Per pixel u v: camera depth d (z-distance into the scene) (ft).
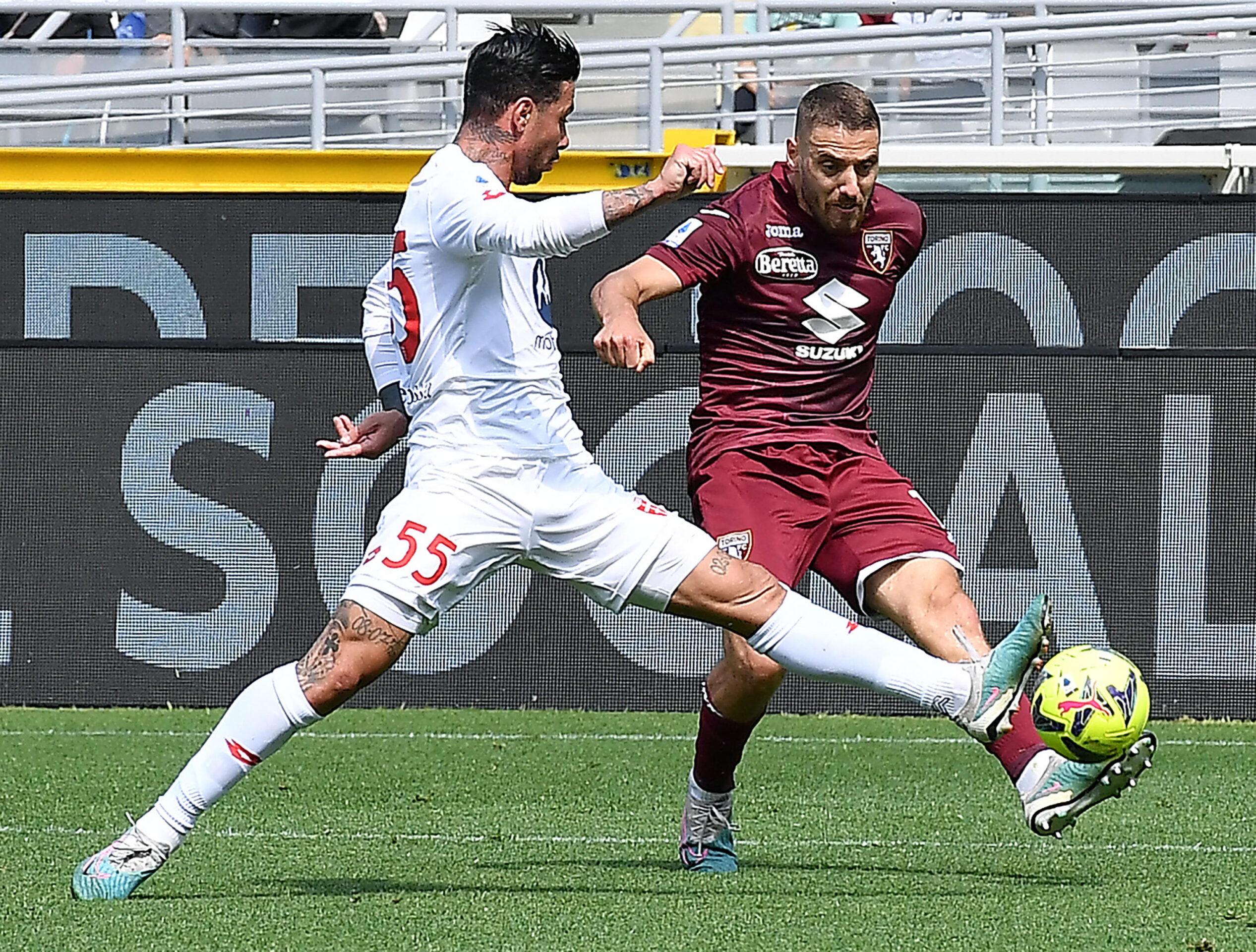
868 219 57.62
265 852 59.26
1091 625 95.25
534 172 49.96
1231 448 94.63
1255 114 127.24
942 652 53.67
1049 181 120.78
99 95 115.24
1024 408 95.20
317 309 96.99
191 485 97.50
